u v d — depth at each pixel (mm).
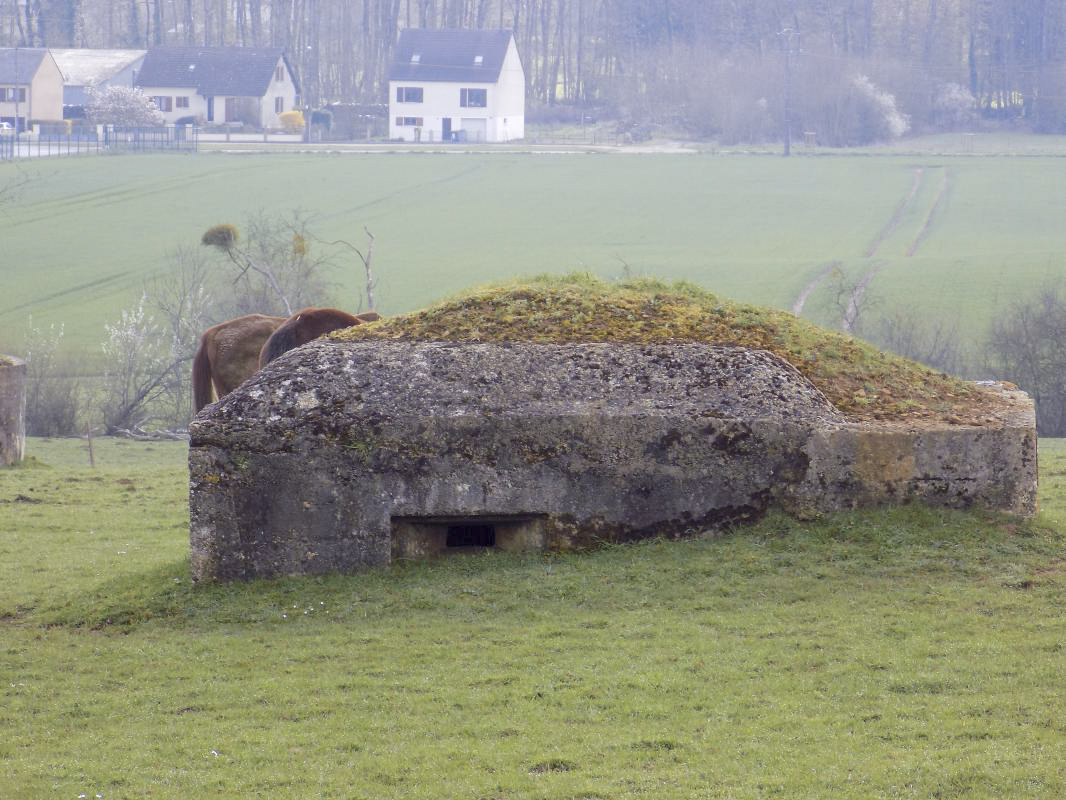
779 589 22797
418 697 19141
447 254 141875
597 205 177000
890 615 21406
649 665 19844
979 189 186500
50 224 153125
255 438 24484
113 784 16531
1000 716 17250
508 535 25344
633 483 24812
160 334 96188
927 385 27359
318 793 15914
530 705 18594
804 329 28641
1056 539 24219
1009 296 109750
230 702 19453
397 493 24609
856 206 175250
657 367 25688
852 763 15898
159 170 194625
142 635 23188
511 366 25609
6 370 48938
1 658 22062
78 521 35562
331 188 185500
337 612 23203
